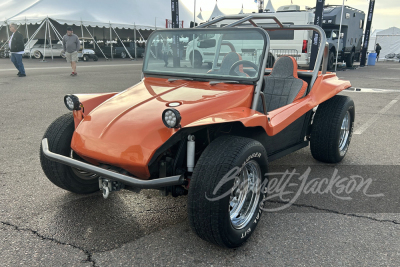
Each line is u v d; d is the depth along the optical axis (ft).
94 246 8.01
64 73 46.03
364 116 21.84
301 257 7.67
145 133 7.92
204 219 7.28
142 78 11.55
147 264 7.39
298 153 14.96
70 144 9.46
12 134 16.67
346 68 61.72
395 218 9.36
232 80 9.81
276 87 12.64
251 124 8.06
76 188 10.22
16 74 44.01
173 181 7.56
